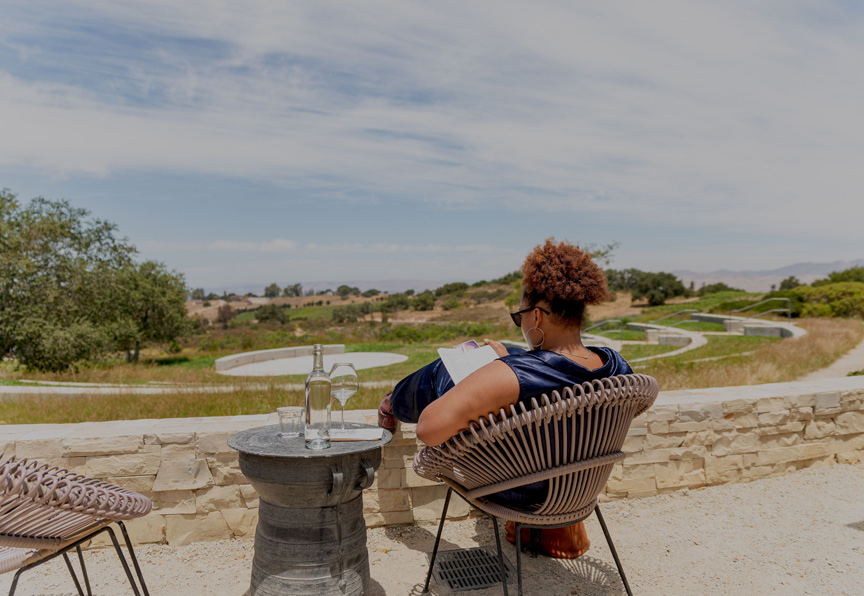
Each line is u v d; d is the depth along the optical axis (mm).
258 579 2395
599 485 2273
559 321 2219
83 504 1730
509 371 2037
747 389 4645
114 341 23812
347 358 18031
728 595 2691
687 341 17281
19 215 21641
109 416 6852
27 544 1769
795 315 26406
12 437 3174
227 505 3324
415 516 3562
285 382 10297
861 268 34156
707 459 4062
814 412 4402
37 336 18922
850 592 2684
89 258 23672
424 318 67625
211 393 8172
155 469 3256
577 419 2082
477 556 3119
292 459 2256
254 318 91812
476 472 2223
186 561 3092
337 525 2365
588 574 2920
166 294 29016
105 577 2900
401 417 2930
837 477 4254
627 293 58406
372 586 2797
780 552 3119
